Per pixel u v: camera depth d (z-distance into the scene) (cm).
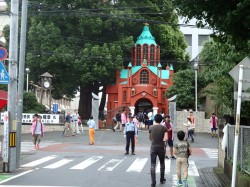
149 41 5209
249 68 970
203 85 4647
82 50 4622
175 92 4619
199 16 1155
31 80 5025
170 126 2006
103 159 1950
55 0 4666
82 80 4588
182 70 5144
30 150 2367
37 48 4656
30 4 4688
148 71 5109
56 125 4222
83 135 3625
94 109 4297
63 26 4794
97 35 4797
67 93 4894
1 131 3331
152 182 1224
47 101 7150
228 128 1564
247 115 1623
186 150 1229
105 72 4597
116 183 1286
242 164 1230
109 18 4588
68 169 1605
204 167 1786
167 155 2178
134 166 1714
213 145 2917
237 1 1053
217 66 3066
